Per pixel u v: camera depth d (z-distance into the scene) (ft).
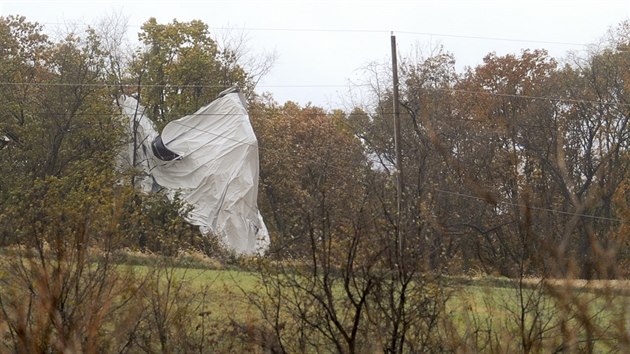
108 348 106.11
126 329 109.29
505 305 98.84
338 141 573.33
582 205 83.30
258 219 435.12
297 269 114.11
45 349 98.89
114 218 114.42
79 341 100.53
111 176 388.57
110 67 509.35
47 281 99.76
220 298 142.41
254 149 442.50
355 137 583.58
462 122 457.68
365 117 582.35
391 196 145.89
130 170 440.04
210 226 426.51
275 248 120.88
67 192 389.39
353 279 106.52
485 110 434.71
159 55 574.15
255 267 132.05
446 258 108.58
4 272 104.83
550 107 495.82
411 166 402.52
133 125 467.52
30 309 104.58
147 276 117.50
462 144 433.07
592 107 501.15
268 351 113.80
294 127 604.08
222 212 429.38
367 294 106.11
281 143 590.96
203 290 145.69
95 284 105.19
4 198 440.04
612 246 80.64
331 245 109.70
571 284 83.56
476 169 394.73
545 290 88.74
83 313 102.58
